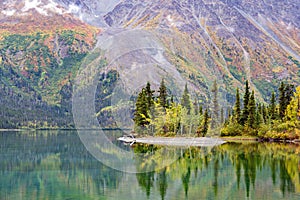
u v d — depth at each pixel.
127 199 17.89
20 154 36.69
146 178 21.75
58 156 33.62
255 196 19.06
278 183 22.31
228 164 29.17
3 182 22.80
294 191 20.34
